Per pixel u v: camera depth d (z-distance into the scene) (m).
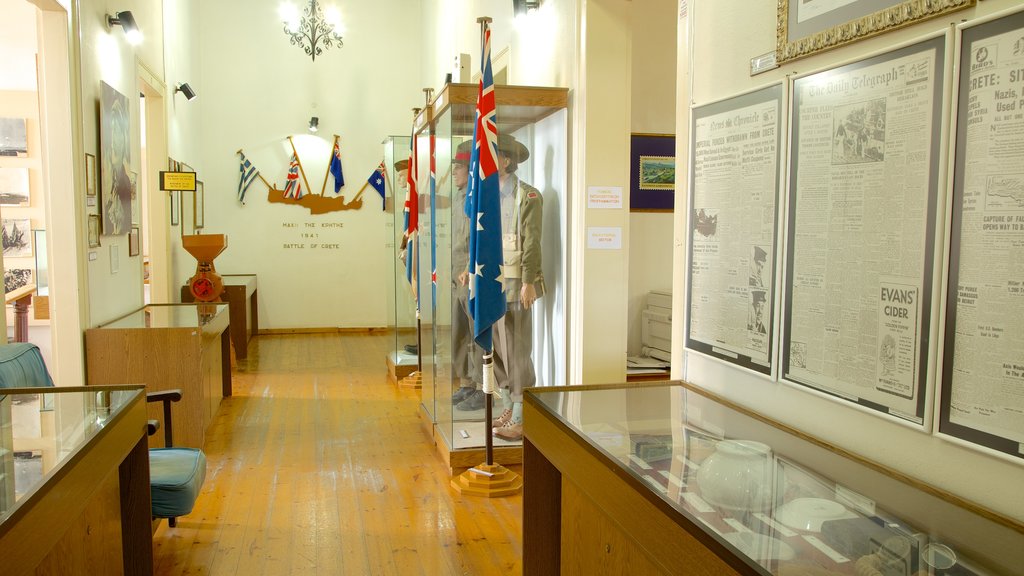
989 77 1.29
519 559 3.10
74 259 4.16
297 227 9.62
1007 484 1.29
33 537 1.56
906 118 1.48
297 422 5.32
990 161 1.29
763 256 1.95
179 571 2.97
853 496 1.40
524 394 2.27
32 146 9.23
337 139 9.60
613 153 3.99
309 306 9.71
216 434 4.99
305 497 3.82
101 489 2.24
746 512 1.36
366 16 9.69
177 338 4.45
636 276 5.29
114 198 4.85
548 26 4.56
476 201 3.72
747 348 2.03
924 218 1.44
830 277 1.70
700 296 2.27
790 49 1.81
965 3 1.34
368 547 3.21
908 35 1.49
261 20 9.42
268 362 7.70
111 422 2.14
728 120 2.09
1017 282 1.25
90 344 4.31
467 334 4.16
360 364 7.63
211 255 6.46
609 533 1.88
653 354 5.15
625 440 1.80
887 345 1.54
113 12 5.01
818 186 1.73
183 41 7.91
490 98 3.68
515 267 4.20
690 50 2.31
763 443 1.71
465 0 6.90
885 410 1.54
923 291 1.45
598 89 3.95
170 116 7.06
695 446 1.75
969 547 1.21
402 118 9.84
